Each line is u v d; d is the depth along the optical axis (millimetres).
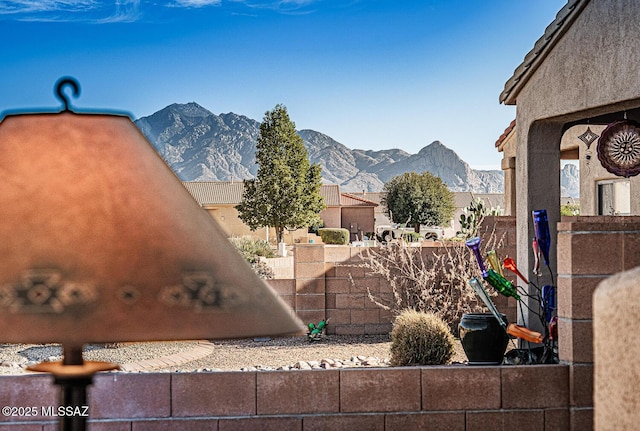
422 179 66000
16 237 1568
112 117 1793
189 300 1572
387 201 66812
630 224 5727
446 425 5543
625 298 1623
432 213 64875
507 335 7496
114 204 1646
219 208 69188
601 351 1714
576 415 5621
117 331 1486
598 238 5699
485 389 5586
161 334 1508
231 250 1741
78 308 1493
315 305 12492
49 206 1616
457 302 12164
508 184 17562
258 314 1629
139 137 1802
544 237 7250
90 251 1567
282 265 26438
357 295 12562
